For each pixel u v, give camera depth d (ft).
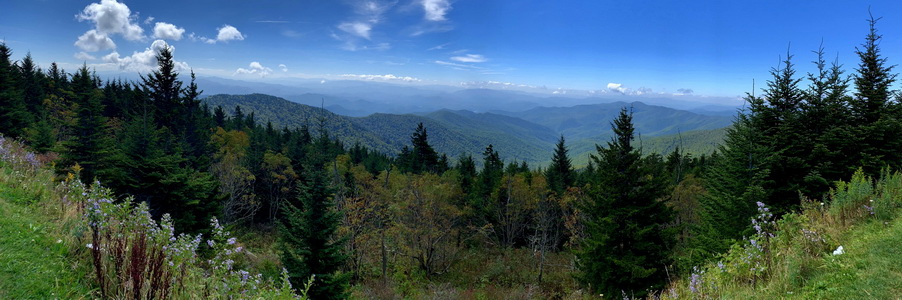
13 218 21.71
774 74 68.44
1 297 14.39
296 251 47.09
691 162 214.28
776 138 64.34
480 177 172.65
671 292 29.45
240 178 132.05
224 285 18.44
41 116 144.05
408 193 111.96
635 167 62.85
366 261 102.22
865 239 24.36
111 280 16.57
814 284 20.98
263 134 297.33
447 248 122.42
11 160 36.86
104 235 19.08
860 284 19.31
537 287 96.68
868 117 63.21
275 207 154.61
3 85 131.54
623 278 60.08
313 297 46.01
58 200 27.55
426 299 85.05
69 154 77.41
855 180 32.73
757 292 22.53
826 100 62.69
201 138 155.22
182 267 18.61
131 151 66.95
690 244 68.64
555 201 124.47
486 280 103.60
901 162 59.26
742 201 56.03
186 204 68.49
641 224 63.77
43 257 18.08
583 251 70.03
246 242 114.01
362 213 93.09
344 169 151.02
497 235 145.59
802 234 26.43
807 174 60.03
